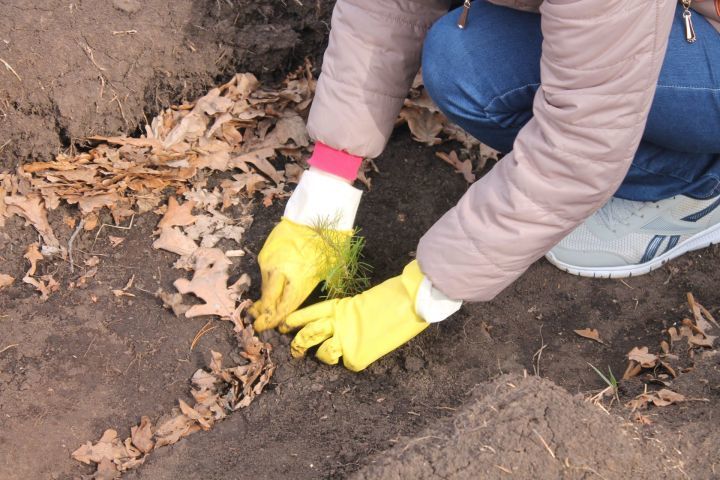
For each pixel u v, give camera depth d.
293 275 2.48
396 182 3.10
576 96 1.81
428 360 2.53
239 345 2.55
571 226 2.00
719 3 2.11
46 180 2.88
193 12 3.18
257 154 3.08
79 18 3.07
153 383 2.48
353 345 2.36
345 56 2.29
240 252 2.81
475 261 2.03
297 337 2.43
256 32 3.21
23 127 2.89
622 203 2.71
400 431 2.29
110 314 2.63
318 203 2.45
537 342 2.61
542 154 1.89
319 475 2.18
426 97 3.21
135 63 3.05
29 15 3.03
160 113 3.08
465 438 1.88
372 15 2.25
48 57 2.96
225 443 2.31
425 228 2.96
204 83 3.16
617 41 1.72
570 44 1.76
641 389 2.36
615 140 1.83
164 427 2.36
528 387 2.00
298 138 3.15
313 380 2.47
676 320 2.63
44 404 2.39
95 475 2.23
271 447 2.29
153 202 2.93
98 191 2.87
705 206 2.67
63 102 2.92
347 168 2.43
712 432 2.04
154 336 2.58
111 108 2.98
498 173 2.00
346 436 2.30
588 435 1.88
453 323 2.64
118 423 2.38
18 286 2.68
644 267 2.75
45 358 2.50
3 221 2.80
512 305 2.72
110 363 2.51
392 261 2.85
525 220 1.95
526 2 2.20
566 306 2.71
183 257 2.78
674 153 2.54
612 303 2.71
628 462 1.85
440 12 2.37
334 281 2.57
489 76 2.37
